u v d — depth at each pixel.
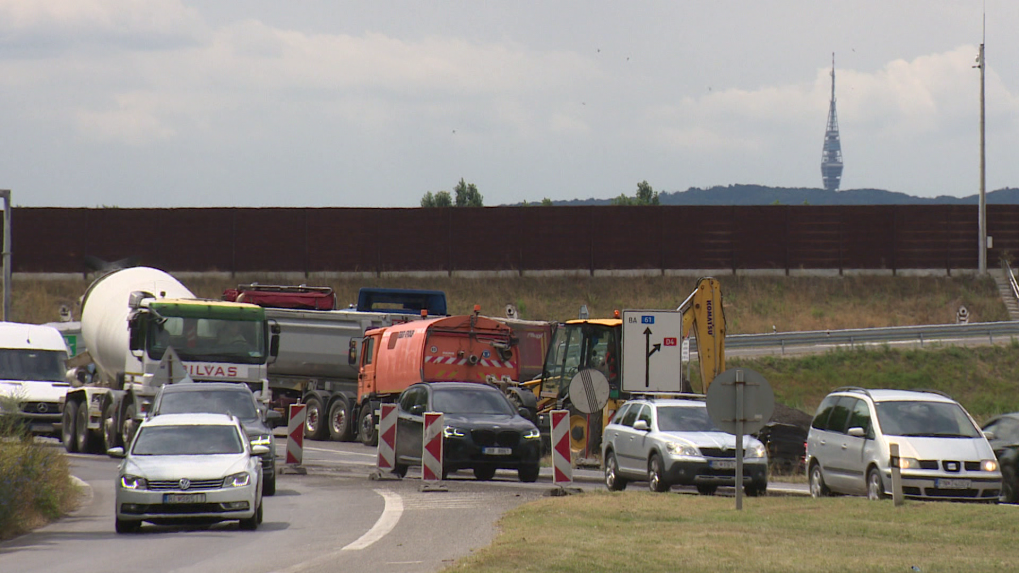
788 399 173.88
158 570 49.25
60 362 147.50
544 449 120.56
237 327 115.00
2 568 50.81
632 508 67.56
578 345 121.19
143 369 113.06
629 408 91.88
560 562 45.84
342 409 141.50
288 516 70.62
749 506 69.00
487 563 45.50
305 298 160.12
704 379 114.44
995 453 85.00
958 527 61.19
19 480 67.88
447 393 95.44
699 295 114.81
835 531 59.00
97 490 91.38
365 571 45.91
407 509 70.38
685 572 44.28
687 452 81.94
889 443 75.44
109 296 129.75
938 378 184.00
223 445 69.25
